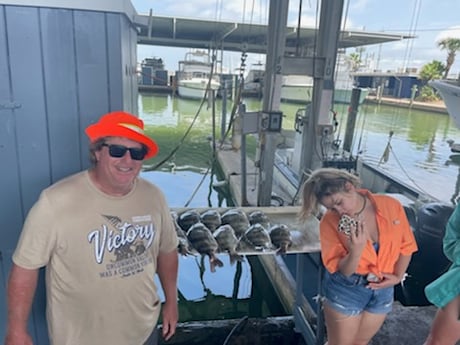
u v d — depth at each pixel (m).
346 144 6.39
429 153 10.25
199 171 8.66
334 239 1.57
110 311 1.22
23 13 1.49
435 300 1.38
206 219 2.37
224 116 11.02
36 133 1.62
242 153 5.37
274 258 3.83
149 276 1.29
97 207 1.15
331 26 3.93
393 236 1.47
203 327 2.66
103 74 1.62
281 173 6.39
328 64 4.04
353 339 1.71
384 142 11.54
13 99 1.57
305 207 1.62
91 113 1.65
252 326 2.62
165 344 2.56
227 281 4.25
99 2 1.54
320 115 4.21
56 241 1.12
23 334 1.17
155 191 1.31
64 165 1.68
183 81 19.91
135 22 2.00
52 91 1.59
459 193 6.20
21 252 1.12
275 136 4.54
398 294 3.29
